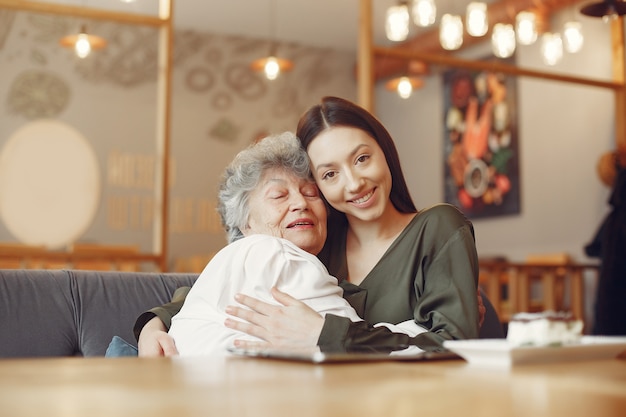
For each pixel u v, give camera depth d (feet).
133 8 29.01
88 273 7.06
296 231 5.65
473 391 2.37
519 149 27.14
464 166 29.81
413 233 5.59
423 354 3.44
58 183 29.78
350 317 4.66
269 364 3.21
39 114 29.94
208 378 2.69
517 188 27.14
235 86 33.47
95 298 6.89
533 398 2.23
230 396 2.25
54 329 6.66
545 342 3.24
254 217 5.78
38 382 2.58
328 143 5.64
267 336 4.24
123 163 30.81
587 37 24.49
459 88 30.22
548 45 20.15
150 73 31.65
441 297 5.09
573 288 19.81
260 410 2.00
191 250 31.71
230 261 4.98
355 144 5.59
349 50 35.65
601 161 21.03
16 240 28.94
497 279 18.70
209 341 4.72
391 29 20.07
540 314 3.34
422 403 2.12
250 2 29.35
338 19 31.17
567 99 25.25
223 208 6.03
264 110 33.86
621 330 16.98
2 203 28.99
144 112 31.37
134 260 16.14
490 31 27.14
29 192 29.37
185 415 1.93
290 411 1.99
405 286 5.49
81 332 6.75
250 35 33.58
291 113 34.30
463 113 29.99
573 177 24.91
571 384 2.55
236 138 33.19
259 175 5.75
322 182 5.75
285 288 4.68
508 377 2.74
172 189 31.81
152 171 31.22
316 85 34.91
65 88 30.42
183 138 32.35
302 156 5.79
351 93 35.55
